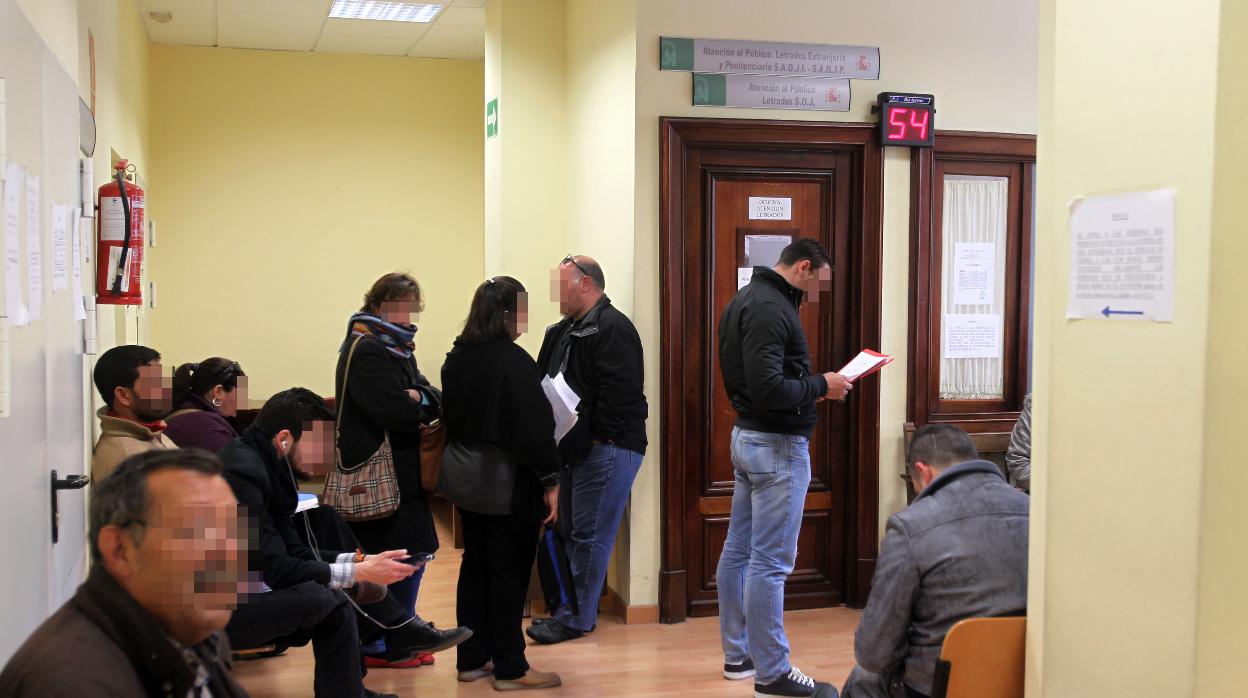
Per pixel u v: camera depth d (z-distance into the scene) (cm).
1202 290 158
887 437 463
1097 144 180
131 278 353
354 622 299
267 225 718
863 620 228
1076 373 185
